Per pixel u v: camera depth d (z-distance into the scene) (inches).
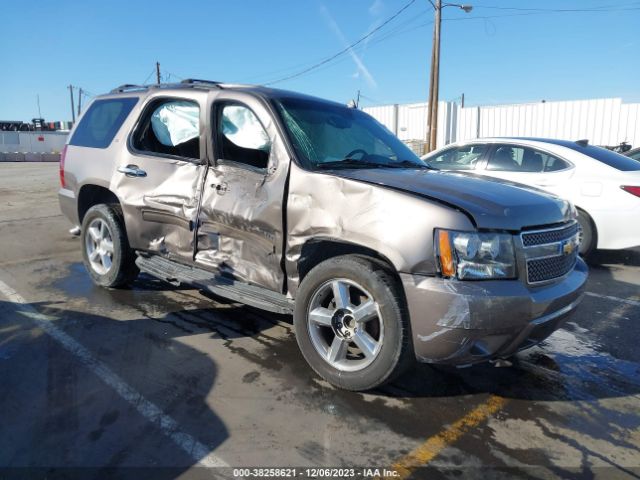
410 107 1216.2
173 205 159.6
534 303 110.0
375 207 116.3
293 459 99.0
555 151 269.0
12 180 672.4
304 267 132.7
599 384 133.3
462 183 129.4
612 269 254.1
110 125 190.1
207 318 169.9
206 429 107.7
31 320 165.2
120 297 189.3
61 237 300.4
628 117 1053.2
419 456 101.0
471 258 107.4
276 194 133.2
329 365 125.4
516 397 125.3
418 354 112.0
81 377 128.3
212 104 151.9
